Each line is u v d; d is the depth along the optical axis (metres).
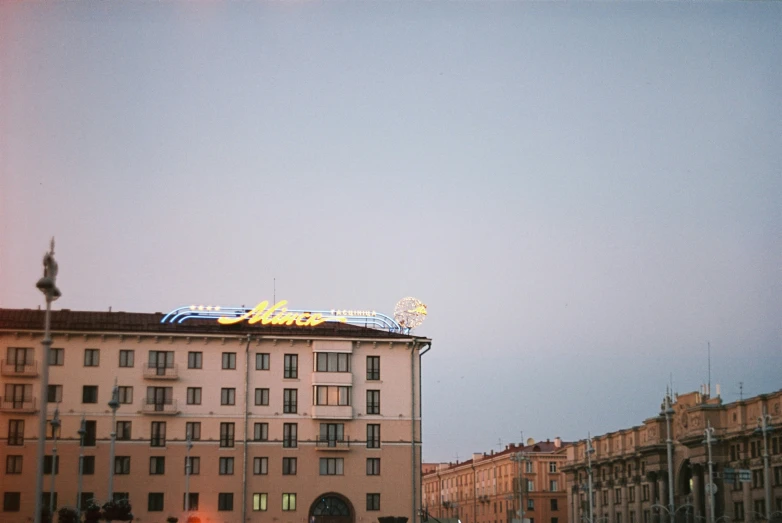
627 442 129.00
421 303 104.69
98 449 93.31
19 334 93.75
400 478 98.12
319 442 97.25
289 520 95.44
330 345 99.06
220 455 95.44
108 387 94.69
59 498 91.88
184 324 99.56
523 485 163.25
